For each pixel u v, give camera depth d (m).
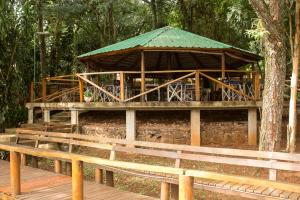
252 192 5.05
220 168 8.43
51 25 21.80
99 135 11.59
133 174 6.39
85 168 9.24
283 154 5.14
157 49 11.22
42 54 18.36
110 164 4.44
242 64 15.28
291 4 10.36
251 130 11.12
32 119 13.84
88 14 20.59
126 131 11.07
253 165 5.34
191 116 10.79
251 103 10.91
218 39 19.97
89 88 12.21
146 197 5.77
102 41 21.70
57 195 5.83
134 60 15.15
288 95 14.85
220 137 11.12
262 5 7.36
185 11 20.36
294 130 9.34
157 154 6.37
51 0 19.77
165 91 12.82
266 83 8.17
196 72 10.77
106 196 5.80
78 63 22.39
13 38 13.70
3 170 7.70
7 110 13.34
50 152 5.27
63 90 15.56
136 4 24.36
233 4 14.85
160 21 21.89
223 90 11.27
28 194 5.88
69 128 11.66
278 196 4.82
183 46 11.10
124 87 11.41
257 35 7.80
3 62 13.32
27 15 14.34
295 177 7.23
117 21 22.77
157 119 11.82
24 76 15.27
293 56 9.91
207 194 7.37
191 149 6.02
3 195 5.91
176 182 5.68
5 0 13.30
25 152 5.60
